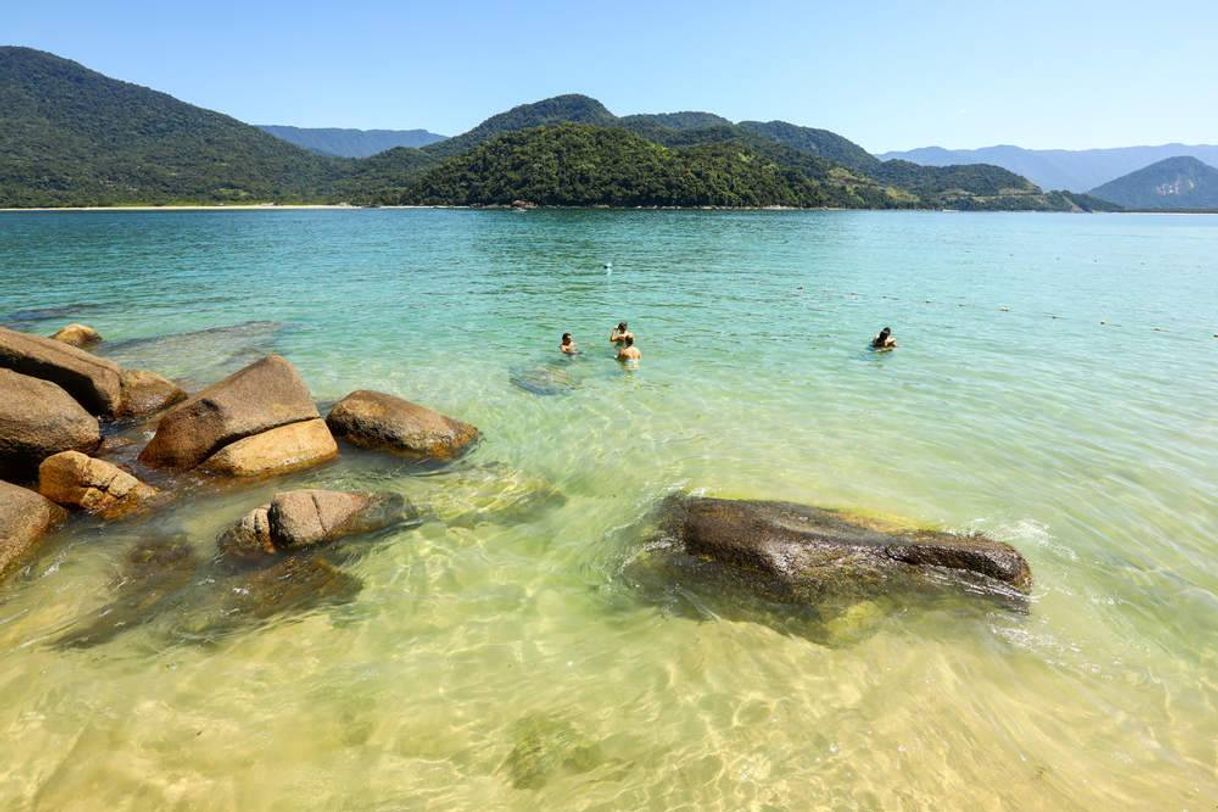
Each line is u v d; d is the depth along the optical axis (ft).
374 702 17.17
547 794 14.64
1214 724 16.67
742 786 14.78
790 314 71.61
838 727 16.39
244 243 166.50
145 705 16.84
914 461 31.81
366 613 20.72
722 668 18.42
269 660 18.57
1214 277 112.57
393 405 33.88
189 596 21.17
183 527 25.23
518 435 35.37
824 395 42.32
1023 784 14.88
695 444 34.06
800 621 20.06
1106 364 50.80
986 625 20.07
